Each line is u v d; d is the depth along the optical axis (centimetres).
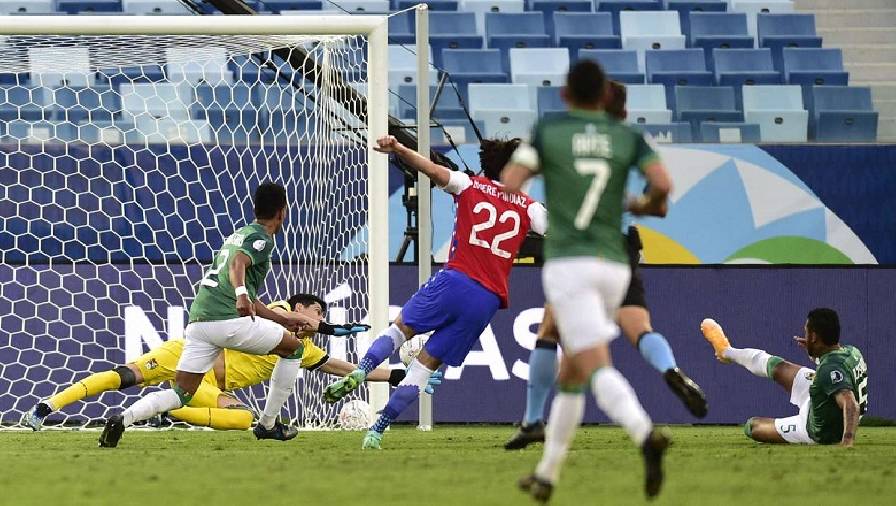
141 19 3894
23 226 4688
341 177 4447
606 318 1597
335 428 3988
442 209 5072
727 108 6525
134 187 4738
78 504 1568
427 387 2923
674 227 5247
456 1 7262
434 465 2214
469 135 6247
